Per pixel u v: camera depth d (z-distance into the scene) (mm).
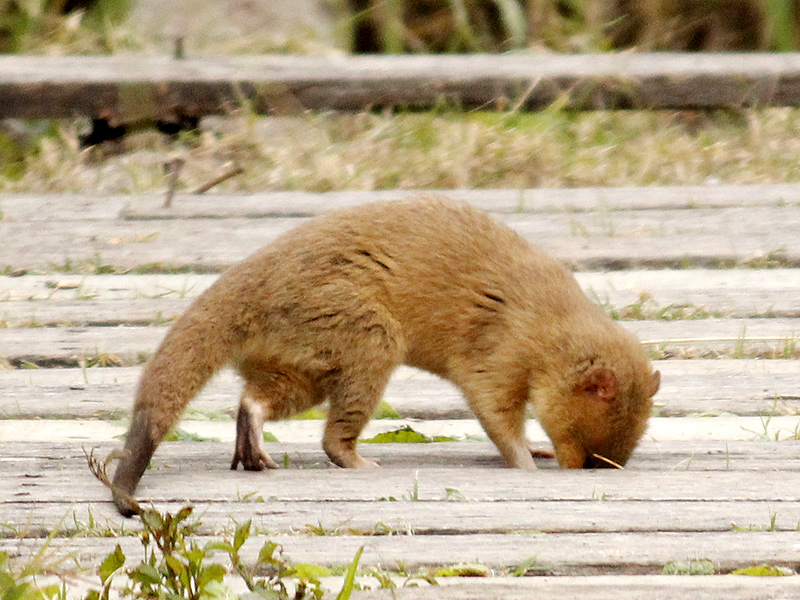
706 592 6082
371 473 8055
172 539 5867
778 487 7707
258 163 18406
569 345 8930
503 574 6477
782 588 6133
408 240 9039
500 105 18797
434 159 18266
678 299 12336
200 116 18516
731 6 24844
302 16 23938
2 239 14117
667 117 21328
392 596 5977
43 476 7852
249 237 14227
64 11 23625
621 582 6359
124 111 18031
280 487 7707
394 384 10523
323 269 8633
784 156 18859
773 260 13508
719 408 9836
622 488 7691
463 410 10039
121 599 6012
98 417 9477
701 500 7461
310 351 8586
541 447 10133
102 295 12383
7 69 18531
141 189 17000
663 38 24531
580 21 24766
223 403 9969
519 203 15656
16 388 10000
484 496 7547
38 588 5980
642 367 8914
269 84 18359
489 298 9133
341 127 20500
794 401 9945
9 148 19500
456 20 24516
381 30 24953
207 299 8367
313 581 5844
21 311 11836
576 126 20125
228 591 5809
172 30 22562
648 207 15578
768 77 18891
